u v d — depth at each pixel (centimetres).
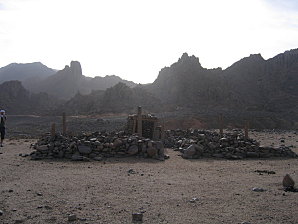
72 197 931
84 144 1725
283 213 802
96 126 5153
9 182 1108
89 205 858
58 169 1372
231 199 922
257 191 1015
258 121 6581
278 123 6719
